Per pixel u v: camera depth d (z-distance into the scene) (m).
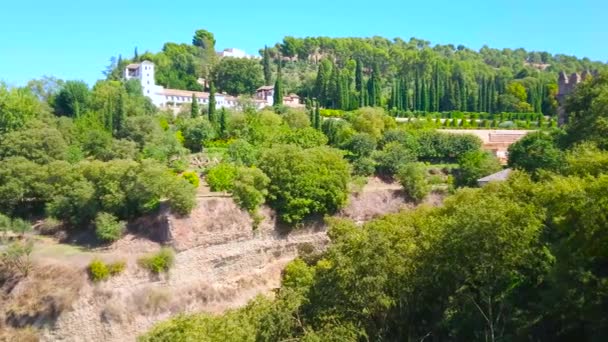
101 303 44.84
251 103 128.12
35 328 42.44
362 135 86.38
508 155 75.88
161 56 180.38
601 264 28.45
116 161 58.12
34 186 57.62
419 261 31.28
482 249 28.00
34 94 102.81
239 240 57.34
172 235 51.91
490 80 178.38
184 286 50.47
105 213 52.78
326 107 140.75
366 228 37.16
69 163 62.72
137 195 53.59
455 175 82.31
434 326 32.75
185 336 24.05
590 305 26.58
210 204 56.88
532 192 36.03
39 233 54.66
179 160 74.00
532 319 29.69
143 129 80.62
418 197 72.69
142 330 45.56
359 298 29.28
